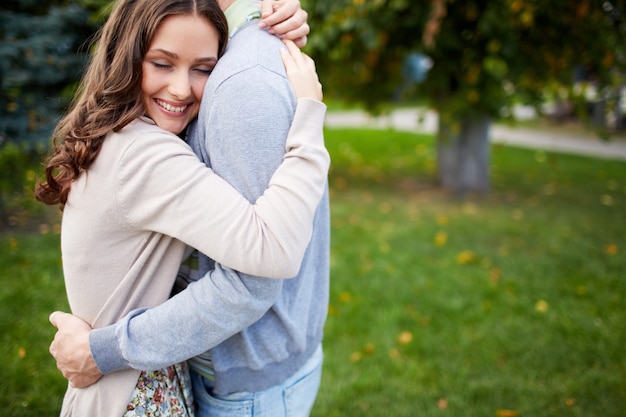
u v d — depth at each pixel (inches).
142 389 45.1
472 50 235.5
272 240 39.3
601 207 253.3
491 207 250.5
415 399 105.4
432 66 246.1
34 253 167.0
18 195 211.3
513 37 217.9
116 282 44.0
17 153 203.9
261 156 40.8
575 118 583.8
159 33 41.8
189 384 50.1
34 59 182.2
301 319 48.7
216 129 41.3
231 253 39.3
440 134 275.3
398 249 187.3
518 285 157.9
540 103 243.8
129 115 41.4
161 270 44.6
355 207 245.4
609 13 207.0
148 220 41.3
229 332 41.9
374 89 289.0
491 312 141.6
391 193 277.9
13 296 136.6
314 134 42.1
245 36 45.1
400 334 130.3
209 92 42.3
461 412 101.3
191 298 41.6
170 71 43.2
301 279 48.4
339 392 106.7
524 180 318.3
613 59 219.5
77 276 44.1
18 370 105.0
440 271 167.9
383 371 115.2
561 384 110.3
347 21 206.4
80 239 43.2
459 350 124.0
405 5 203.0
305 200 40.4
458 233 206.8
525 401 104.6
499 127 572.4
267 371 47.8
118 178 41.1
